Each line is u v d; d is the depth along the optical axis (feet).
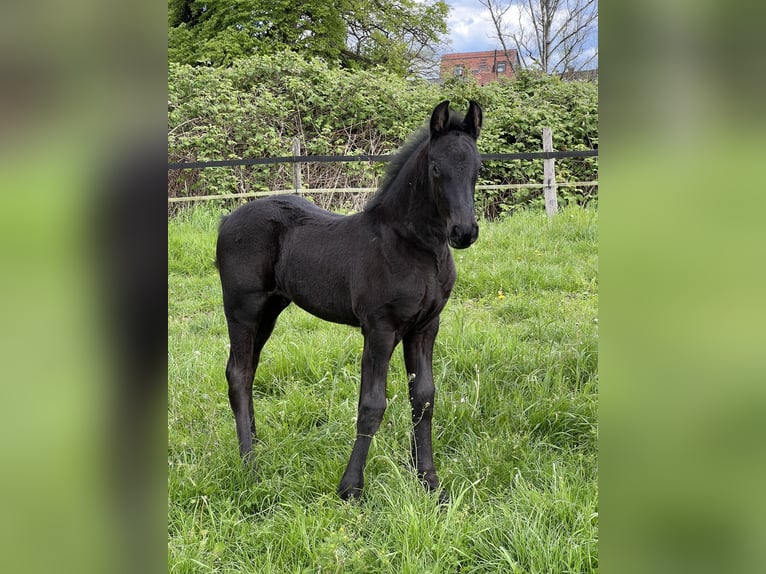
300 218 11.19
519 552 8.02
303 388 13.17
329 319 11.03
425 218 9.34
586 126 35.99
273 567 8.01
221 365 14.55
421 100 37.76
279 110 36.11
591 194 34.94
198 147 35.09
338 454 10.82
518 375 13.24
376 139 37.27
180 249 25.40
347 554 8.00
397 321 9.78
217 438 11.22
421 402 10.23
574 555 7.79
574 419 11.62
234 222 11.46
